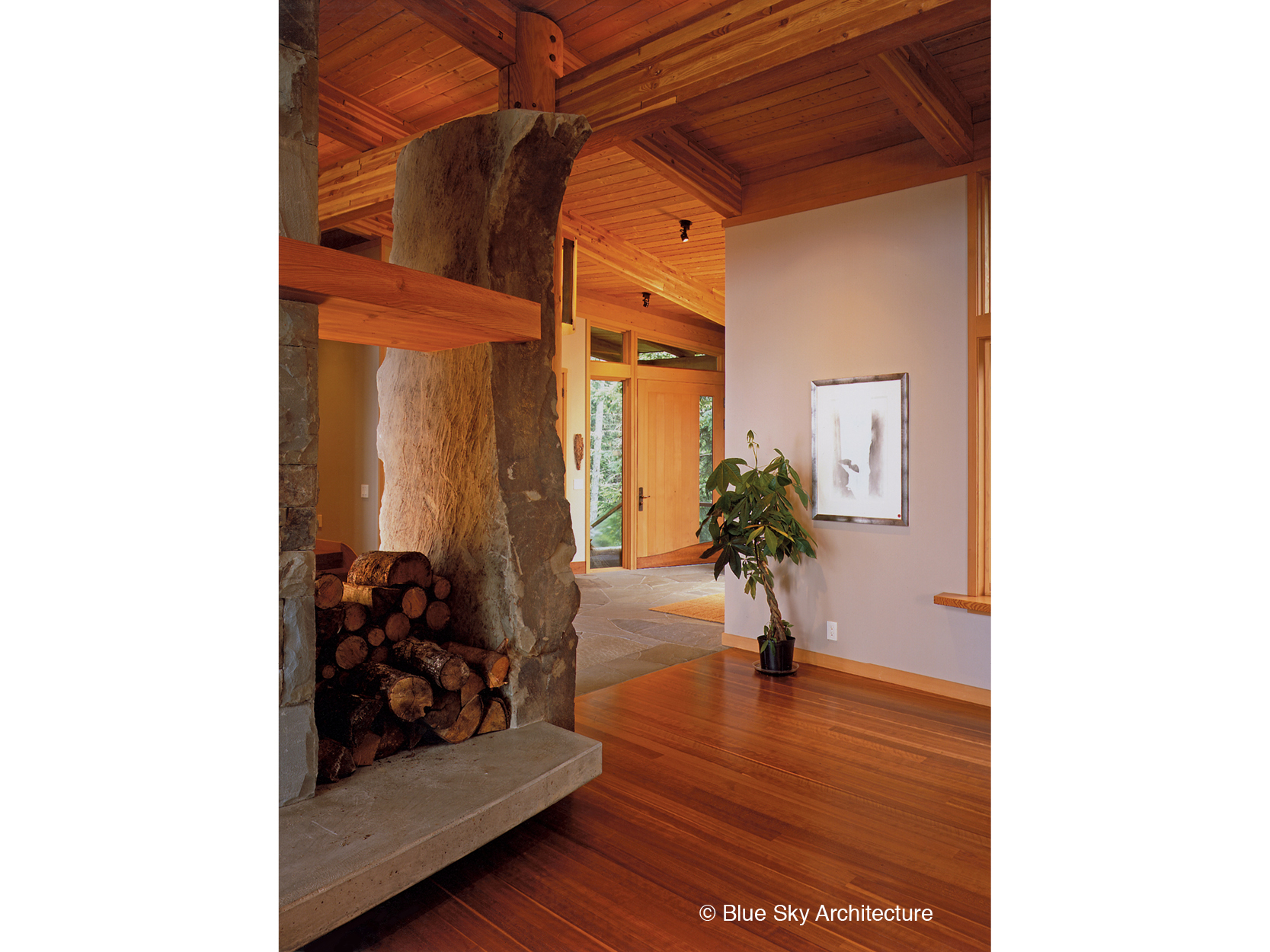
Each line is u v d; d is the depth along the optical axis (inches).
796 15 111.4
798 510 181.0
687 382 366.6
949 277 155.3
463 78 173.6
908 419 160.9
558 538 112.4
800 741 128.0
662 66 127.5
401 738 96.2
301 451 80.7
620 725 135.7
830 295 174.2
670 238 260.8
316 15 81.4
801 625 180.1
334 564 256.5
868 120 158.7
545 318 112.3
